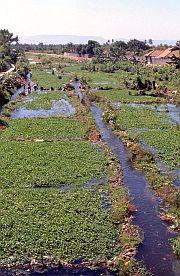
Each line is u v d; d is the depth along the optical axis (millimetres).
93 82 103625
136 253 24312
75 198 30984
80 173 36281
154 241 25719
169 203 30719
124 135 49156
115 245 24922
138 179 36125
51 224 26719
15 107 68438
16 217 27578
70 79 109188
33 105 70250
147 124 56031
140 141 47469
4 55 139625
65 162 38875
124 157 42062
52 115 62344
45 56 199125
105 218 28078
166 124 56094
